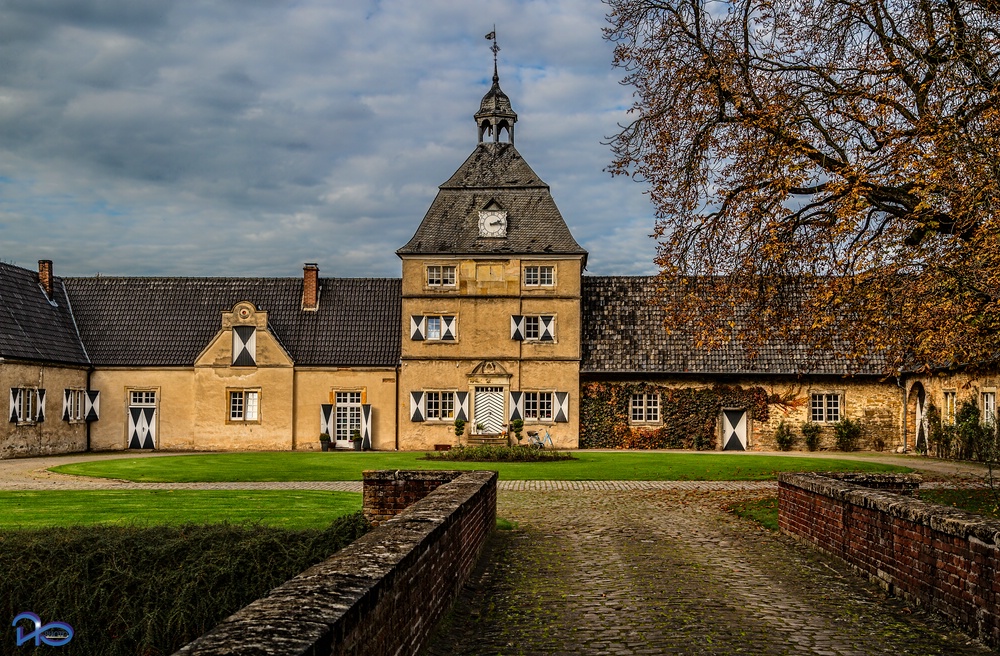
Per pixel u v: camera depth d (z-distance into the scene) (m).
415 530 8.32
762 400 44.38
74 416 43.88
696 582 11.79
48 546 12.28
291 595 5.45
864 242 16.48
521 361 44.69
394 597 6.57
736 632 9.19
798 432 44.16
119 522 15.34
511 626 9.46
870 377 43.97
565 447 44.34
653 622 9.59
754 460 34.16
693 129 19.25
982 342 15.27
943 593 9.67
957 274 14.56
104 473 28.42
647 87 19.64
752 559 13.60
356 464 31.78
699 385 44.59
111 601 11.70
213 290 47.91
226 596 11.68
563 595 10.97
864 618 9.88
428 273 45.06
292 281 48.31
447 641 8.67
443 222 45.53
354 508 18.02
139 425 45.06
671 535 16.06
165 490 22.25
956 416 36.09
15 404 38.44
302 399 45.19
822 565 13.11
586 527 17.05
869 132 16.88
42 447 40.62
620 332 45.66
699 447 44.28
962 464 33.78
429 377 44.81
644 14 19.66
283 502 19.03
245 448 44.88
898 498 11.38
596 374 44.75
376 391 45.09
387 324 46.47
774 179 17.22
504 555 13.78
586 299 47.03
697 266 19.72
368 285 48.03
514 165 46.50
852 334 17.58
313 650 4.50
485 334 44.81
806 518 14.86
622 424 44.69
